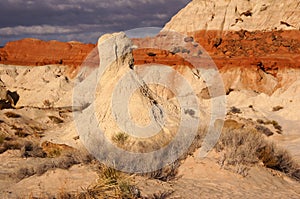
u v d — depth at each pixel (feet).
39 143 54.95
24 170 31.37
